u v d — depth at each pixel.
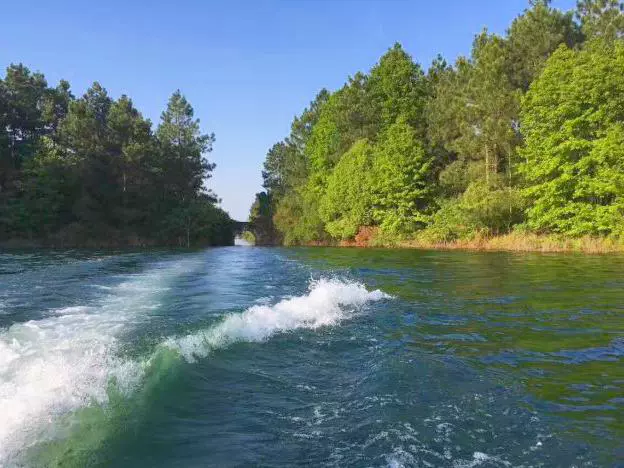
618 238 25.39
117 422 4.08
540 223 28.58
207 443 3.84
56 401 4.32
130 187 50.75
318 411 4.49
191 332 6.94
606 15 30.64
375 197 40.66
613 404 4.61
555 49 30.94
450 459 3.60
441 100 37.31
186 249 40.41
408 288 12.22
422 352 6.41
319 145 54.62
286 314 8.57
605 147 24.89
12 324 7.62
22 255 28.20
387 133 41.75
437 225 35.56
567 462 3.56
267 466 3.51
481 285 12.70
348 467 3.49
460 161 35.06
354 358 6.16
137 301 10.14
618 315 8.59
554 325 7.88
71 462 3.42
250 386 5.12
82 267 19.38
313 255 28.08
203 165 64.06
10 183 45.66
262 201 78.25
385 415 4.39
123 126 50.62
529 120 28.45
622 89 25.44
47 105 51.59
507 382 5.22
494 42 31.33
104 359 5.55
